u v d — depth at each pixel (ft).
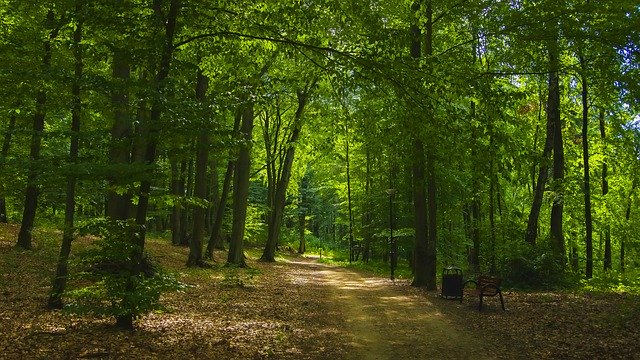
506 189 92.94
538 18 39.78
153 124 24.41
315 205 201.87
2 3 32.73
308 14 27.91
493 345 27.84
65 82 24.61
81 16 25.45
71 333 25.88
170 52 26.94
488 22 43.88
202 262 65.67
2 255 46.29
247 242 149.07
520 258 54.60
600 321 32.50
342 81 29.35
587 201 64.08
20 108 33.83
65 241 30.78
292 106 96.58
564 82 68.49
